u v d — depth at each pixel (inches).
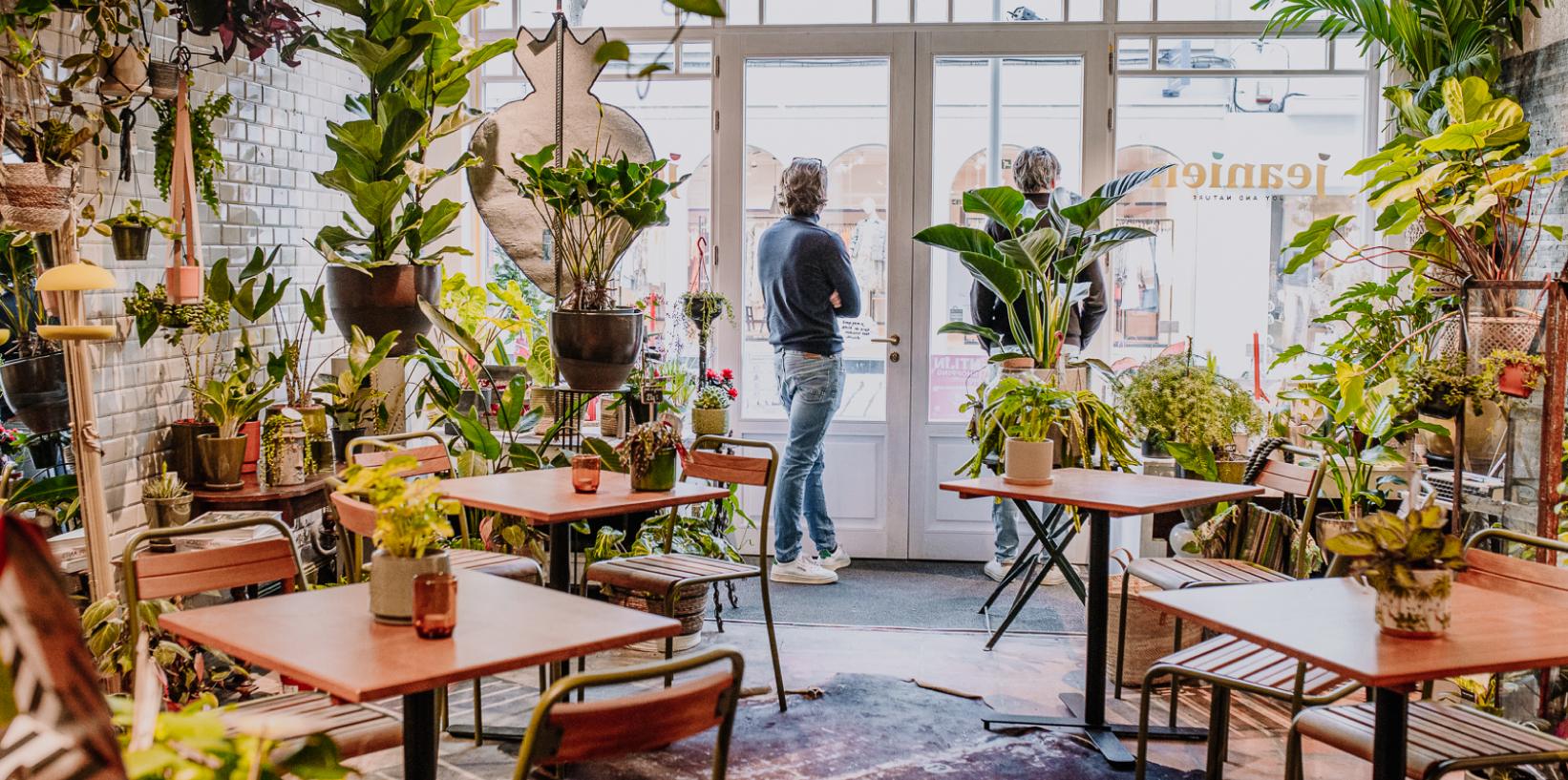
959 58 237.9
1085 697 156.6
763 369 245.0
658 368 220.1
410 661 84.3
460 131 240.4
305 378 219.8
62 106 149.2
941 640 193.8
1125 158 236.2
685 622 184.2
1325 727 101.0
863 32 237.5
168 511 165.6
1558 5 176.2
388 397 202.7
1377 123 231.9
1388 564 92.3
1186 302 237.1
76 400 141.9
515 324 227.1
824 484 246.1
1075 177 238.2
